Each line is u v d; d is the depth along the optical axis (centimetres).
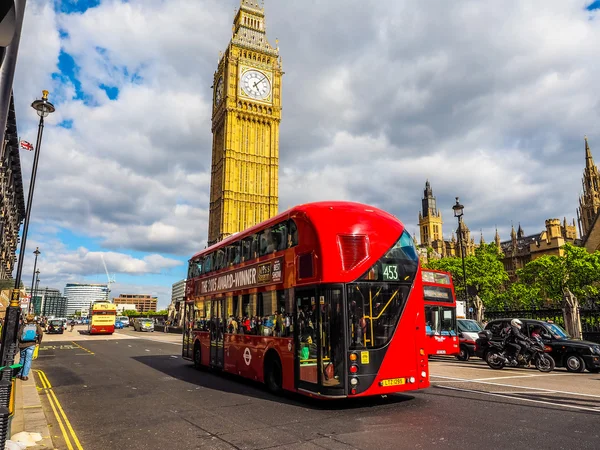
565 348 1817
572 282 5244
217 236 9050
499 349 1927
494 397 1173
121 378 1692
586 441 750
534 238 11306
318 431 852
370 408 1061
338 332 1019
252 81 9400
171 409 1097
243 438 815
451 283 2438
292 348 1157
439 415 966
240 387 1451
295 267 1168
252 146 9212
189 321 2198
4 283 2653
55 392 1388
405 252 1130
